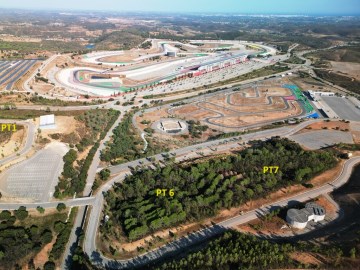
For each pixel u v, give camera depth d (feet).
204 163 515.91
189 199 431.84
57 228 394.32
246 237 373.61
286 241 383.45
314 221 419.13
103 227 400.26
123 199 458.09
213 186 460.55
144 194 462.19
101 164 547.49
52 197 456.04
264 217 421.59
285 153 558.15
